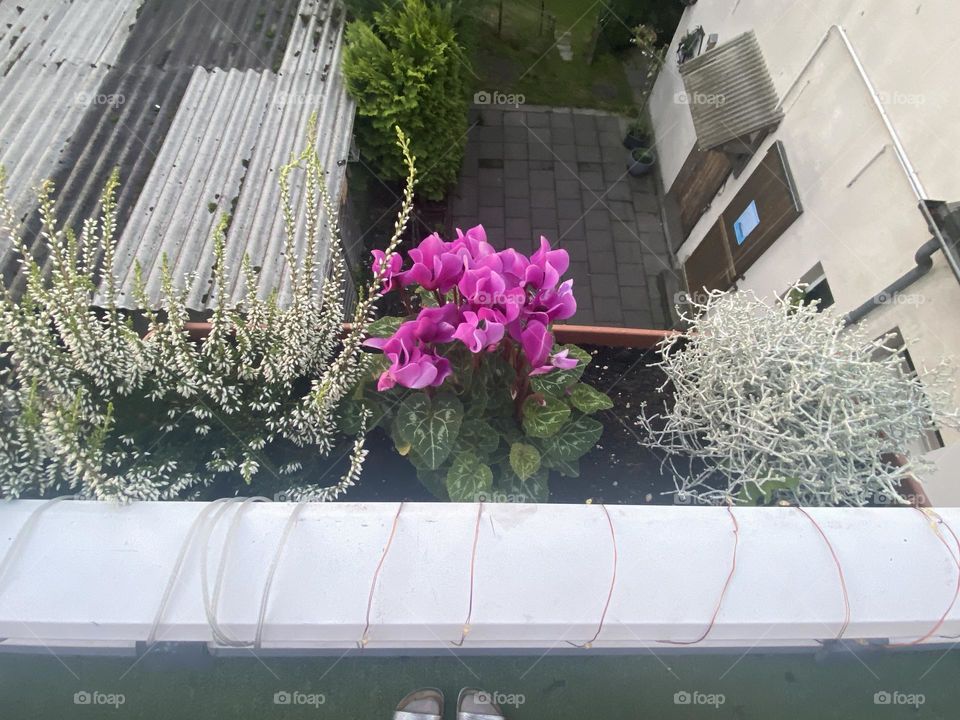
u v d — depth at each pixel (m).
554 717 1.35
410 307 1.40
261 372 1.30
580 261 4.73
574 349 1.51
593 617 0.98
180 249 2.05
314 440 1.33
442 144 3.61
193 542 1.00
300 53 2.86
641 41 5.40
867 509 1.13
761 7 3.56
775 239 3.39
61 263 1.08
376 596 0.97
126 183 2.17
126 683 1.35
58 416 1.00
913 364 2.31
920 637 1.17
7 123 2.23
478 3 3.74
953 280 2.12
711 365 1.37
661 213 5.04
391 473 1.42
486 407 1.39
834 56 2.87
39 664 1.35
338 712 1.35
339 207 2.54
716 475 1.50
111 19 2.70
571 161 5.20
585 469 1.53
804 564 1.05
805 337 1.34
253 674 1.37
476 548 1.02
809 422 1.32
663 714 1.36
